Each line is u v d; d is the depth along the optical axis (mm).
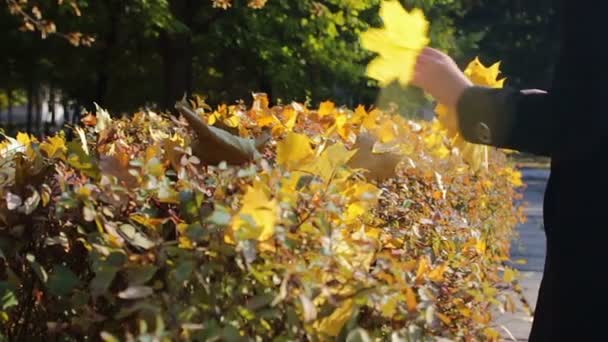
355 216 3387
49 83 28609
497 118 2916
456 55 24219
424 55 3039
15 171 3455
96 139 4855
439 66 3014
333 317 2906
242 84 24672
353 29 21891
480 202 8594
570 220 2895
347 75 22047
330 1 21391
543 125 2891
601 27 2828
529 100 2908
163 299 2879
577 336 2893
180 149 3572
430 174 6562
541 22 49781
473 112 2959
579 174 2879
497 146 2969
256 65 22359
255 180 3139
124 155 3557
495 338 3750
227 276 2945
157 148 3883
